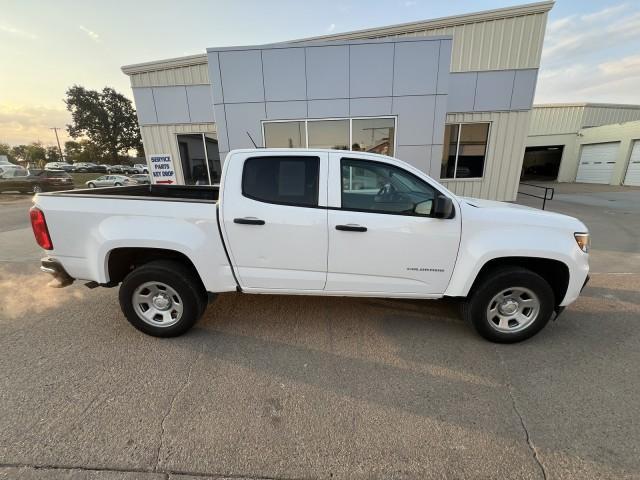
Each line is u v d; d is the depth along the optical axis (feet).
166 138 36.06
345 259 9.25
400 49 24.70
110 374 8.17
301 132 26.66
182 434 6.34
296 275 9.49
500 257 9.13
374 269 9.31
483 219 8.96
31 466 5.63
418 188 9.14
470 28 31.09
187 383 7.84
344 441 6.20
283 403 7.19
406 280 9.40
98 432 6.37
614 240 21.21
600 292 13.04
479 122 30.91
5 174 63.77
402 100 25.55
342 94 25.73
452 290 9.34
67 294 13.44
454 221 8.94
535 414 6.81
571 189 53.36
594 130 65.46
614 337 9.78
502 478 5.45
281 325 10.66
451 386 7.72
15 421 6.63
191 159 36.50
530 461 5.74
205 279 9.43
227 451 5.98
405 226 8.95
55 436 6.26
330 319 11.05
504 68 31.42
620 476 5.44
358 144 26.68
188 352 9.14
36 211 9.41
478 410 6.95
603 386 7.64
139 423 6.60
